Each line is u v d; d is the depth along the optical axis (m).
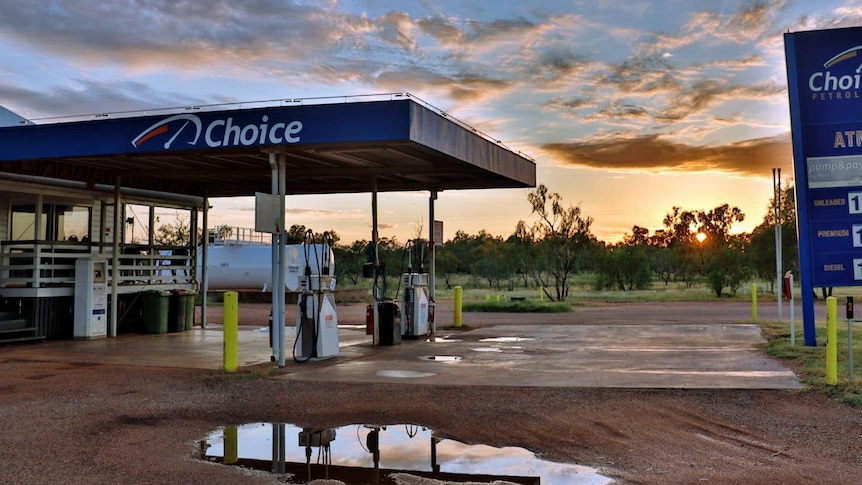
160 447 7.17
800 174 13.57
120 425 8.08
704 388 9.54
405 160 14.70
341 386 10.32
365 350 14.70
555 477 6.11
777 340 14.95
